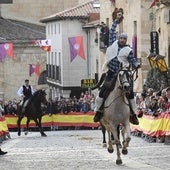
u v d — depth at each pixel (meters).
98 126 54.06
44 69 93.94
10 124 53.97
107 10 67.12
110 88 24.55
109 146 26.80
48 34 94.06
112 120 24.62
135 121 25.08
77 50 65.75
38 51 93.56
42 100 44.72
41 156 28.92
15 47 93.00
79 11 85.38
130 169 23.86
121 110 24.42
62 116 54.62
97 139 39.22
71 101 55.19
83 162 26.25
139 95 49.66
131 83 24.12
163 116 35.25
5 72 93.62
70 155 29.03
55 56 89.38
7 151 31.91
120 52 24.44
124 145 24.64
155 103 39.97
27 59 93.56
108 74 24.84
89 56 82.06
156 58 45.84
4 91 93.62
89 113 54.44
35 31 98.81
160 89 45.03
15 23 102.00
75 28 84.88
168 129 34.34
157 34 51.50
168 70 46.25
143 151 29.97
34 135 46.03
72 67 84.75
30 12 107.12
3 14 106.38
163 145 33.50
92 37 79.88
